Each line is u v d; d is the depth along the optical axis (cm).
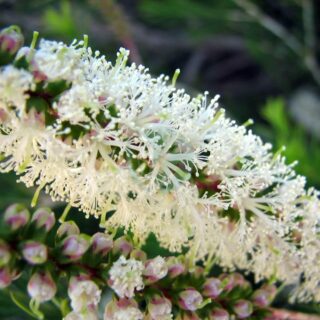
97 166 8
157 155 8
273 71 22
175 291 8
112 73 8
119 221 8
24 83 7
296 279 9
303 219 9
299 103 21
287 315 9
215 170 8
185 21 21
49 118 8
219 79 25
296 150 14
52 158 8
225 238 9
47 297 7
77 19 20
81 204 8
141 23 23
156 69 24
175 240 9
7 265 7
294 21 21
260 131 17
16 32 7
